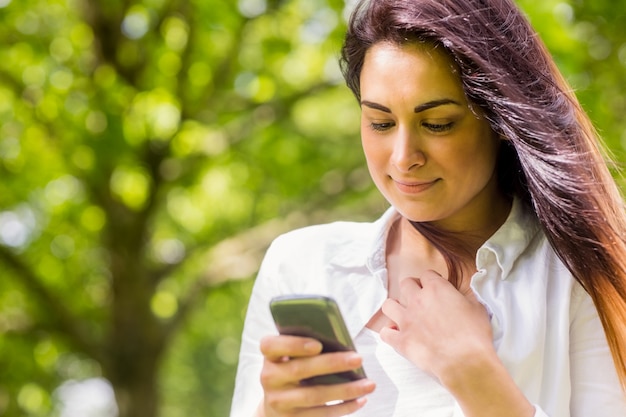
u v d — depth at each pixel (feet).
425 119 5.95
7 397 33.96
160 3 27.91
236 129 28.68
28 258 31.81
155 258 33.76
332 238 7.21
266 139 31.04
